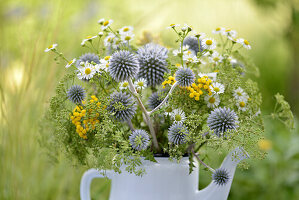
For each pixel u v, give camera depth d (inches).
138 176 37.8
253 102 38.1
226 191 38.8
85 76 36.5
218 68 39.3
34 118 48.9
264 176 60.3
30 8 59.6
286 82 114.3
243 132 35.4
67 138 38.2
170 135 35.9
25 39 50.2
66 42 52.1
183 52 39.1
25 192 51.7
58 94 38.3
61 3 51.9
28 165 51.3
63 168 54.2
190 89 36.3
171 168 37.6
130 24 56.4
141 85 37.9
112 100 36.6
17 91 49.6
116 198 39.4
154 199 37.7
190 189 38.6
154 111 36.3
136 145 35.5
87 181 41.0
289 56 115.9
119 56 35.8
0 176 50.9
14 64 51.9
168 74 37.5
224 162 38.8
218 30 39.6
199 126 37.8
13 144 50.2
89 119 36.7
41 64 48.4
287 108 39.2
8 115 49.6
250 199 60.1
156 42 43.9
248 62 42.3
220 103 38.0
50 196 55.4
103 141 36.4
